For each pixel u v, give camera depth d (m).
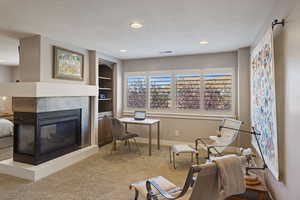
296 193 1.49
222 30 2.83
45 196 2.33
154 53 4.44
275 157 1.87
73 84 3.71
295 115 1.51
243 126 3.88
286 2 1.70
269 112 2.06
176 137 4.71
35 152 2.95
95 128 4.25
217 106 4.38
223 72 4.33
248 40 3.35
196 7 2.08
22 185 2.61
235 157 1.48
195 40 3.36
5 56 4.79
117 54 4.58
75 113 3.78
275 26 2.02
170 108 4.83
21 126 3.10
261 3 1.99
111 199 2.29
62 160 3.25
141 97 5.15
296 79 1.48
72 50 3.69
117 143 4.94
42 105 3.02
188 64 4.63
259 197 1.95
